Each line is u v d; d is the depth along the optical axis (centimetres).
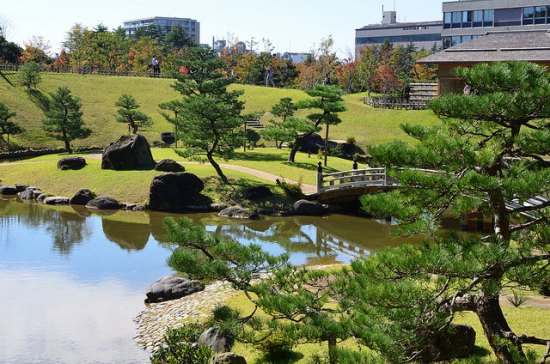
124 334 2016
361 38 15912
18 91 7038
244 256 1470
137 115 5925
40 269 2753
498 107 1116
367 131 6519
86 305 2291
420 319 1119
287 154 5662
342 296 1358
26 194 4438
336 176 4216
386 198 1222
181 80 5234
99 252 3062
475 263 1083
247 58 10469
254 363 1627
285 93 8119
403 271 1112
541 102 1106
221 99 5088
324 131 6544
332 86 5150
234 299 2206
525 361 1083
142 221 3772
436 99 1198
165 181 4069
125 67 10388
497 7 8062
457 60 5481
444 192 1163
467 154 1111
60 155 5697
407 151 1144
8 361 1805
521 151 1196
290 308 1305
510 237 1261
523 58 5181
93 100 7425
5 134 6056
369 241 3369
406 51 11269
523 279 1110
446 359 1440
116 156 4622
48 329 2055
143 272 2722
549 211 1208
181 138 4450
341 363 1137
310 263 2881
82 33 10325
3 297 2369
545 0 7712
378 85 9050
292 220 3875
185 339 1683
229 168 4756
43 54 10500
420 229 1166
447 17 8506
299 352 1652
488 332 1203
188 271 1434
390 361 1102
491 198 1153
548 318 1742
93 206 4125
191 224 1541
